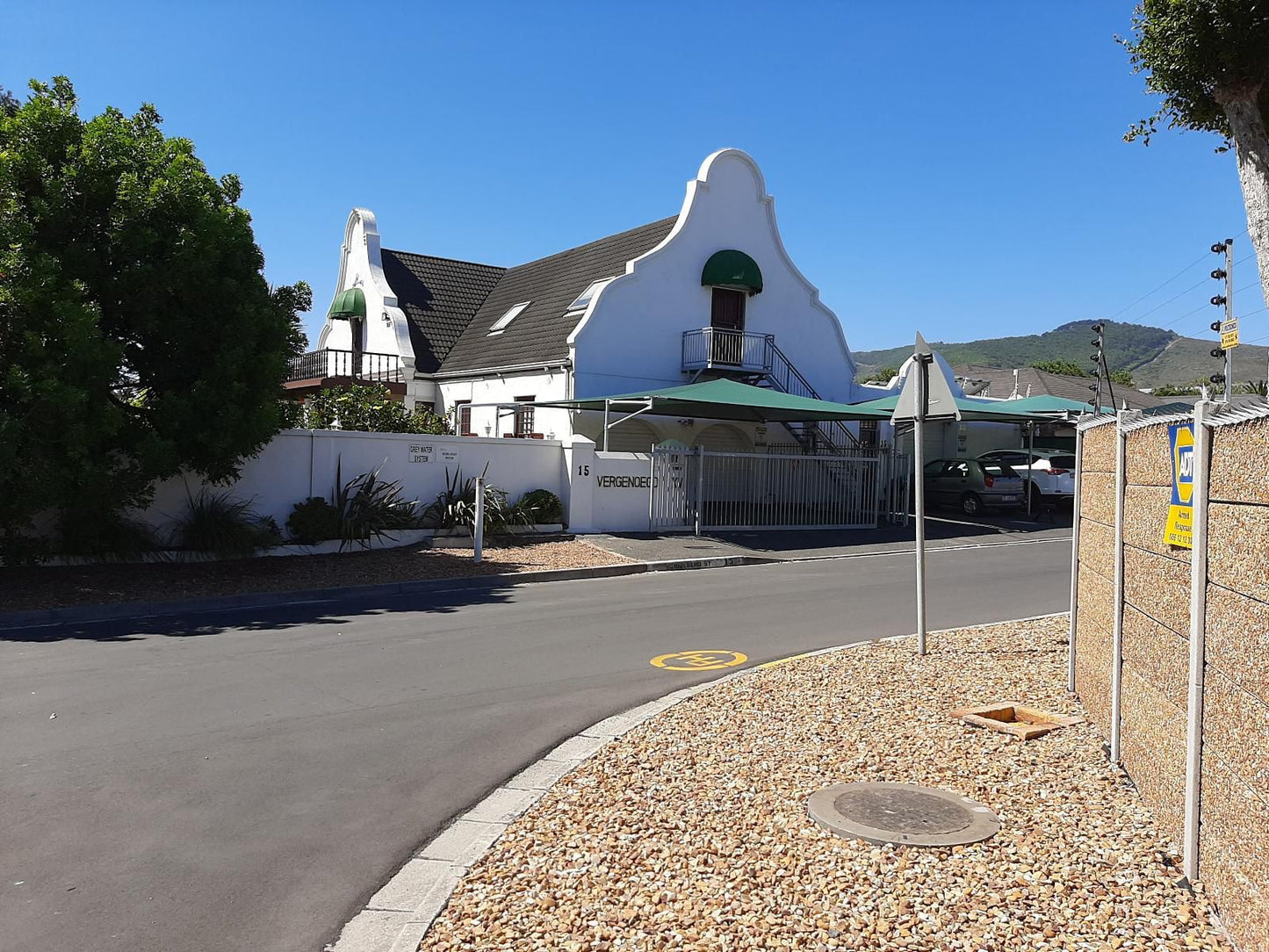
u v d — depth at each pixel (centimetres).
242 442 1377
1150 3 932
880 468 2384
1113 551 573
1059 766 532
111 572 1306
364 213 3042
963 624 1070
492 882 418
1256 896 320
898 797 484
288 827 499
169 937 388
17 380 1133
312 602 1234
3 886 430
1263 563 324
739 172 2683
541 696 758
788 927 357
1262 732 321
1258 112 930
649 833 457
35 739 635
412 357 2794
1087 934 343
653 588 1370
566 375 2400
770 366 2698
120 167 1273
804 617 1123
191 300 1324
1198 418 391
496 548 1681
